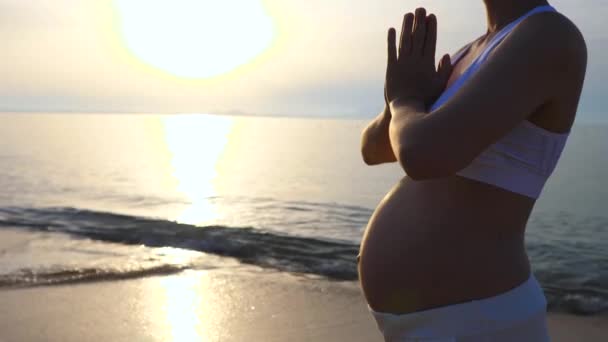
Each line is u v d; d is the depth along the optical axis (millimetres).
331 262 8305
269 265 8078
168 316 5727
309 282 7105
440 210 1396
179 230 10711
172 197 18969
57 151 43875
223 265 8023
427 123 1213
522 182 1312
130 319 5621
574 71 1254
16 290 6535
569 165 31219
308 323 5523
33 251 8758
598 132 83000
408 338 1438
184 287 6777
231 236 10164
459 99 1207
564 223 13992
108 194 19469
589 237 12016
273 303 6188
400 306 1452
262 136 93500
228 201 18031
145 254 8672
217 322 5566
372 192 21250
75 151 44781
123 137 80438
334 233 11836
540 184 1341
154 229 10812
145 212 14992
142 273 7406
